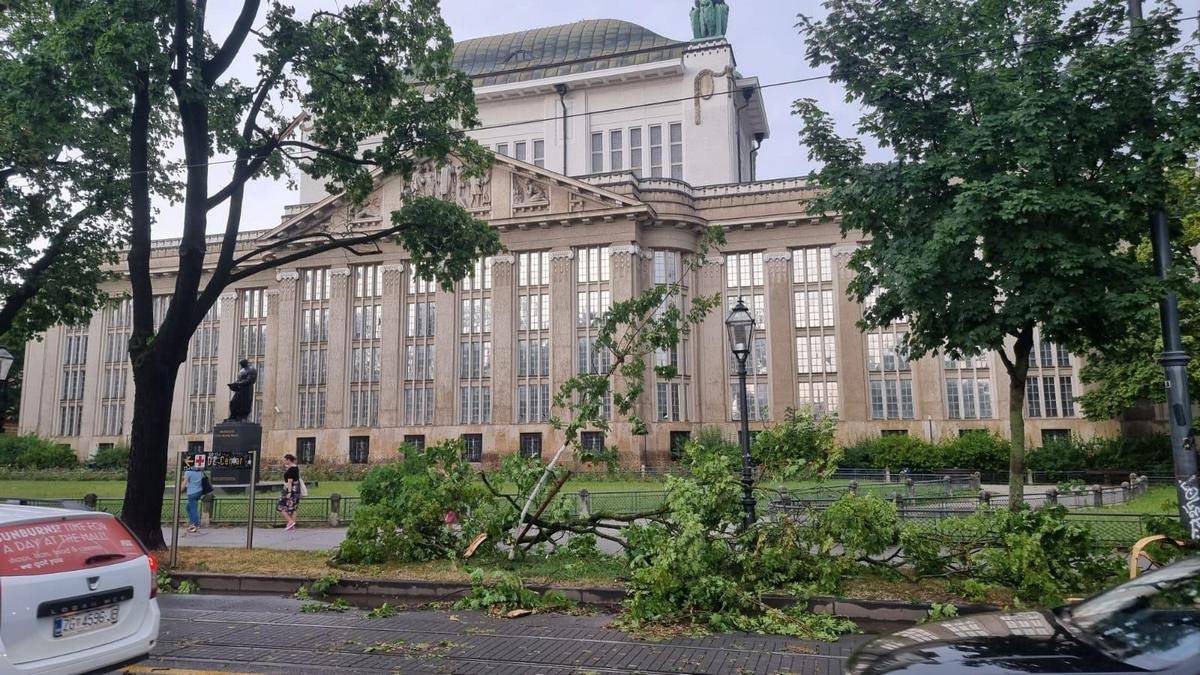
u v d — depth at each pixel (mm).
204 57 14109
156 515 13805
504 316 44562
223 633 8578
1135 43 10000
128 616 6250
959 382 42062
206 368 51000
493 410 43906
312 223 47938
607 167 49031
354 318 47406
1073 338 11016
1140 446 35875
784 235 44031
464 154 17359
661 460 41969
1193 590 4324
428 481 13148
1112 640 4090
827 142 12188
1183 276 10188
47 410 53656
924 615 9016
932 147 11445
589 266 43969
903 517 13789
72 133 14961
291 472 19172
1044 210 9422
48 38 12312
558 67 50656
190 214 14312
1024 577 8828
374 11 15164
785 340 43281
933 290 10656
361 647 7871
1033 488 32531
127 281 53312
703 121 47719
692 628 8617
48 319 21688
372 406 46312
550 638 8242
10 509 6273
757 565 9961
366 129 16953
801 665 7105
